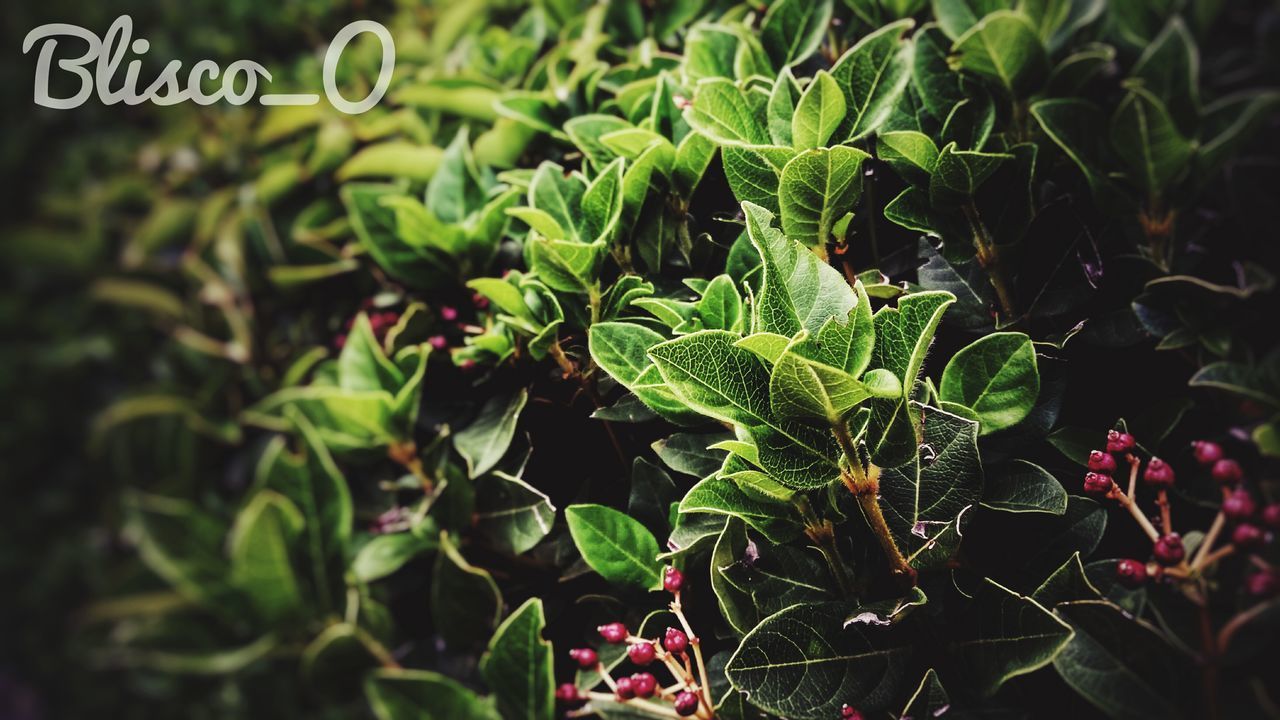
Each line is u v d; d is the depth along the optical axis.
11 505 0.78
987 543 0.38
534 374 0.42
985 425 0.37
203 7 0.76
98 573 0.73
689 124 0.40
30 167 0.86
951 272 0.40
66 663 0.75
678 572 0.38
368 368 0.45
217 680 0.55
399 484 0.45
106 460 0.74
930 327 0.33
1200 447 0.35
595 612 0.41
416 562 0.47
